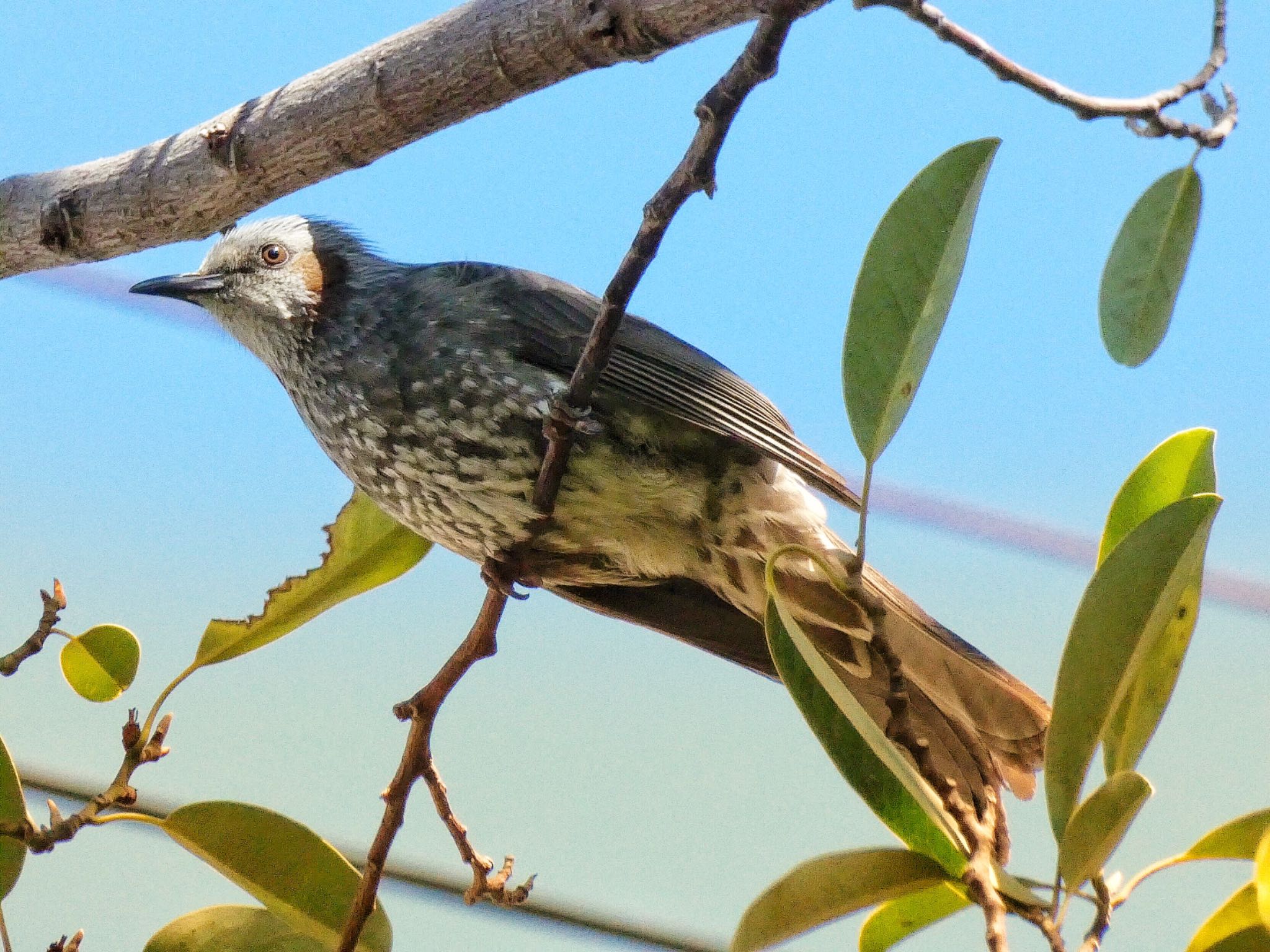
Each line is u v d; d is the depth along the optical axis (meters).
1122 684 4.93
